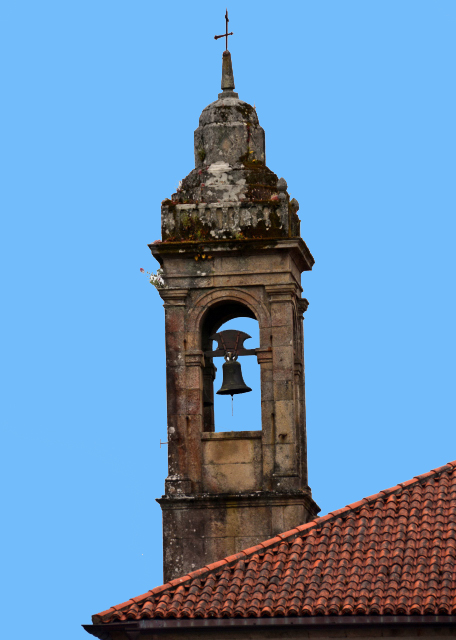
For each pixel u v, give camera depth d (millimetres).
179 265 50969
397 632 41375
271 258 50625
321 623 41250
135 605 42375
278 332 50438
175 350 50781
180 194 51719
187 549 49375
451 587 41688
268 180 51625
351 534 43906
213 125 52469
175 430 50344
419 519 44219
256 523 49281
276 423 49969
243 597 42094
